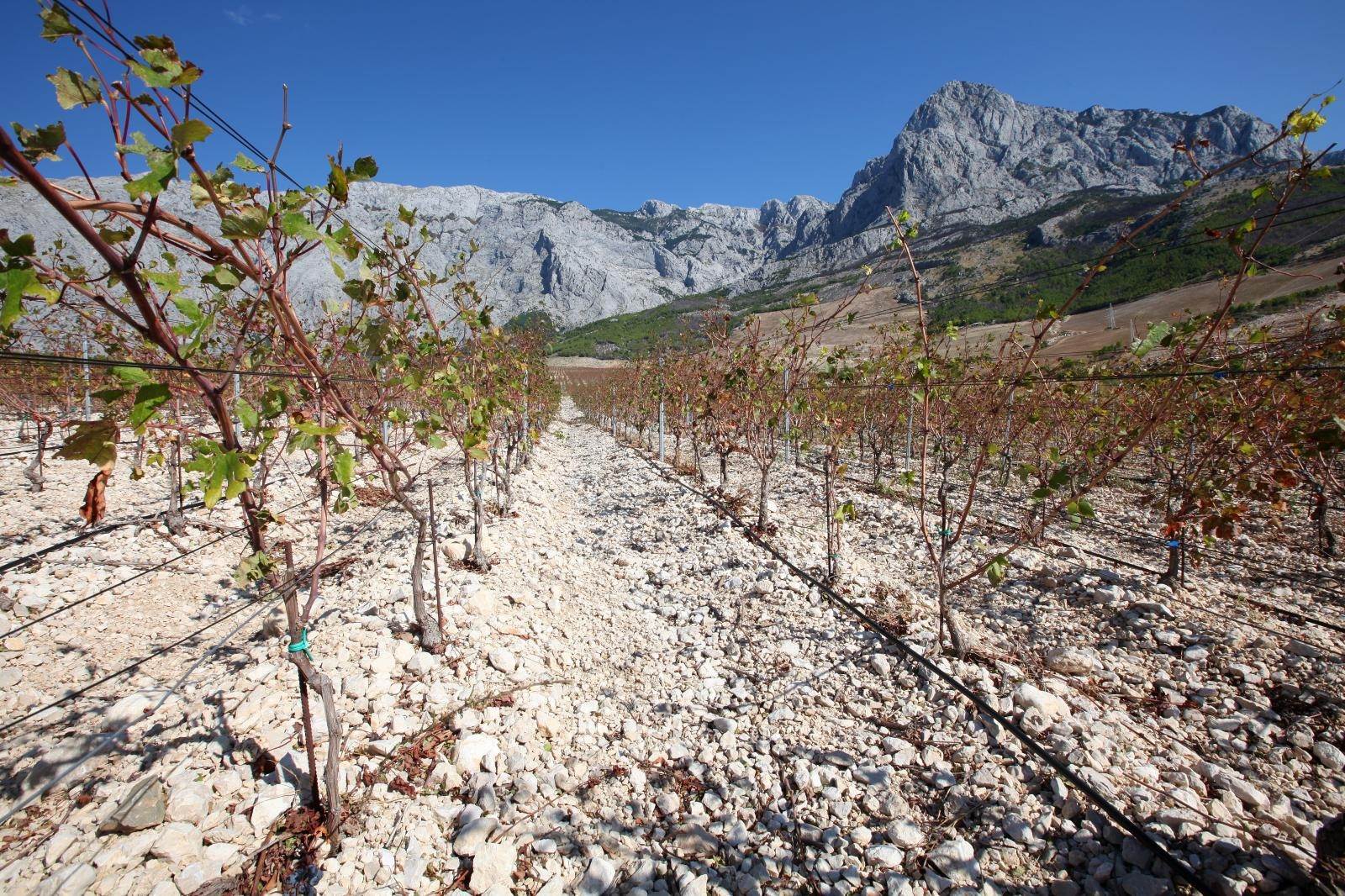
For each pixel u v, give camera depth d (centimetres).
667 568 711
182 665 457
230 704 371
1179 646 458
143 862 261
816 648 482
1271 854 271
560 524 951
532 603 584
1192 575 607
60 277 149
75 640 489
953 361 793
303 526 817
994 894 270
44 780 308
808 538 756
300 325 231
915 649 444
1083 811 302
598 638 547
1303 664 418
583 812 330
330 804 284
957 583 438
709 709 430
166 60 153
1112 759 340
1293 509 796
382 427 861
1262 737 359
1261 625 490
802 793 339
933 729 373
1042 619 521
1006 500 946
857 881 283
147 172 147
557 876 288
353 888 267
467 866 285
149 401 181
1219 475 514
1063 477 380
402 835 293
